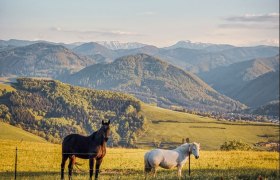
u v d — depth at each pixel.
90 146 25.27
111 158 47.06
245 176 24.73
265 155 54.56
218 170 33.19
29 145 59.53
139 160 46.00
